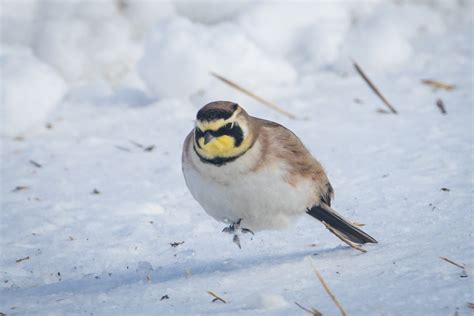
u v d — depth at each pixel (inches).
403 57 690.2
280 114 602.5
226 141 342.0
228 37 659.4
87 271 396.8
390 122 569.3
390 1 791.1
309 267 349.1
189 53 648.4
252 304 309.1
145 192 497.0
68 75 713.6
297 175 359.9
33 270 402.6
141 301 332.5
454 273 319.0
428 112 580.7
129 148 572.1
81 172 536.4
